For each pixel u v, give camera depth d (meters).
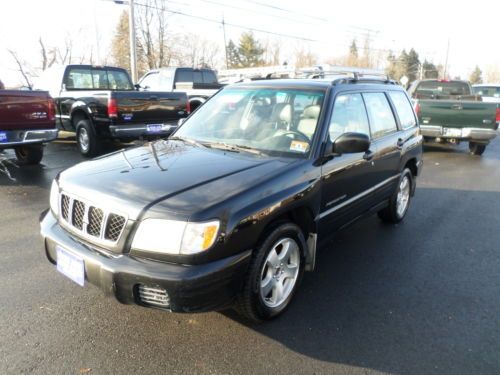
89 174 3.11
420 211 6.08
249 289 2.86
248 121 3.98
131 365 2.67
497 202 6.65
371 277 3.96
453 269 4.18
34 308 3.25
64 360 2.69
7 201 5.96
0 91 6.77
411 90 12.66
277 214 2.97
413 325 3.20
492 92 17.64
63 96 9.88
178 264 2.54
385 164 4.66
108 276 2.59
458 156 11.02
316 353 2.84
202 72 13.67
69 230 2.96
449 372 2.70
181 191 2.74
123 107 8.59
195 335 2.98
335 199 3.76
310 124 3.65
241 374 2.62
